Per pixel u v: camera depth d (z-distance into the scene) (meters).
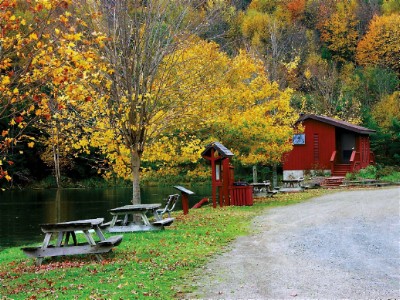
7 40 7.78
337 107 50.34
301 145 36.62
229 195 21.36
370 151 41.41
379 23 66.44
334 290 7.00
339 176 34.19
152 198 32.12
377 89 58.84
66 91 8.80
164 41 15.97
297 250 10.24
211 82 18.88
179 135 18.73
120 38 14.55
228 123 21.28
